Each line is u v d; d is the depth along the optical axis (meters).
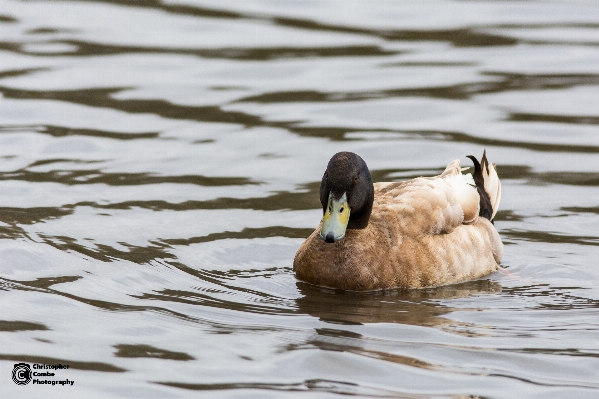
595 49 22.80
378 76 21.31
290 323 11.31
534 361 10.28
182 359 10.23
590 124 18.66
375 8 25.91
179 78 21.11
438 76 21.33
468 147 17.62
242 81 21.02
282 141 17.84
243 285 12.53
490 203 14.38
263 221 14.61
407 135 18.22
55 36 23.44
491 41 23.48
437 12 25.59
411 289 12.67
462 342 10.78
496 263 13.64
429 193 13.16
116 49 22.67
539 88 20.53
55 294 11.90
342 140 17.94
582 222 14.68
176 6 25.80
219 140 17.88
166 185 15.82
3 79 20.61
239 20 24.83
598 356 10.41
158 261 13.07
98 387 9.61
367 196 12.58
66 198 15.12
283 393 9.52
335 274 12.52
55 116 18.81
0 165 16.38
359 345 10.67
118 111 19.20
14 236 13.61
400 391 9.59
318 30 24.20
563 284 12.77
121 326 11.05
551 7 25.95
